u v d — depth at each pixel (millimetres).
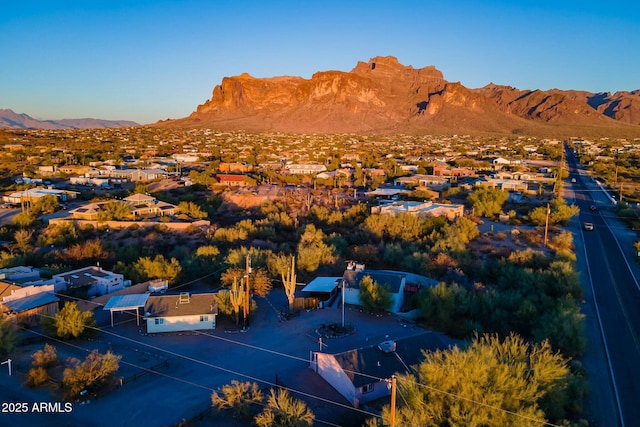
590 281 55719
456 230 68750
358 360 32031
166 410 29219
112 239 72812
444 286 43906
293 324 43094
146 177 140625
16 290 42844
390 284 47469
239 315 43906
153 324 40625
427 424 23766
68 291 46969
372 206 94250
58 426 27172
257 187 128375
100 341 38656
